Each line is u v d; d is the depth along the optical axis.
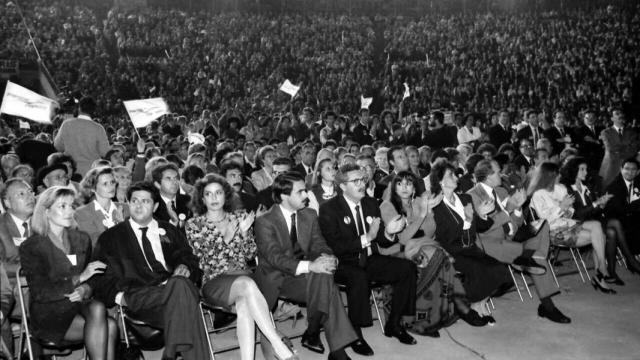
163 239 4.50
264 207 6.06
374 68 26.39
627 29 25.27
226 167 6.27
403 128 12.76
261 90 23.08
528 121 11.13
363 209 5.25
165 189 5.39
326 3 30.08
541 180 6.54
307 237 5.02
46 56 21.34
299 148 8.96
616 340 5.03
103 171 4.87
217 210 4.61
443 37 27.06
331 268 4.50
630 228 6.80
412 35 27.34
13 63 20.06
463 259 5.44
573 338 5.08
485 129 13.45
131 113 8.61
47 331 4.01
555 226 6.54
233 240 4.62
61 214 4.03
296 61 25.33
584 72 23.55
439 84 23.52
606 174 8.09
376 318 5.63
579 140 11.04
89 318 3.91
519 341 5.03
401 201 5.48
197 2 28.59
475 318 5.41
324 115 14.66
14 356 4.27
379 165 7.86
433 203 5.51
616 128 8.40
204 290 4.46
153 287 4.21
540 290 5.56
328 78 24.09
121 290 4.28
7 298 4.02
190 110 21.62
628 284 6.60
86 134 6.75
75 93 7.25
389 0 30.23
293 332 5.38
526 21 27.19
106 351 3.93
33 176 6.07
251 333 4.23
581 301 6.05
